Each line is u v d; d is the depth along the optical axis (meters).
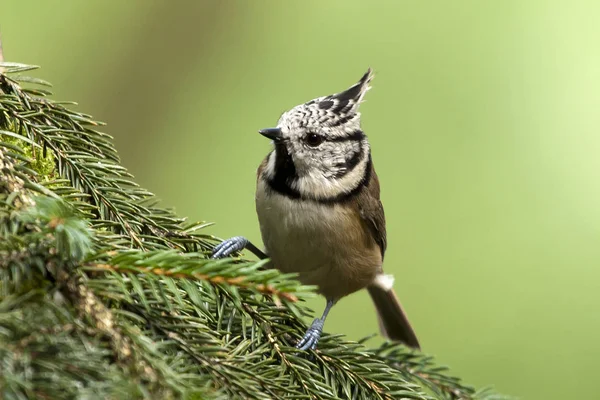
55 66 12.26
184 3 12.58
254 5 12.63
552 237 11.27
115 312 3.68
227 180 11.90
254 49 12.48
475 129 11.81
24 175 4.26
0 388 3.01
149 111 12.50
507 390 10.58
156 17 12.62
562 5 12.25
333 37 12.28
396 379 5.75
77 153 5.47
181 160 12.20
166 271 4.10
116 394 3.26
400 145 11.76
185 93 12.54
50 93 5.65
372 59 12.10
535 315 10.90
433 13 12.27
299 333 5.93
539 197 11.42
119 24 12.55
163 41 12.61
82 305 3.61
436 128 11.83
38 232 3.66
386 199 11.52
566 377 10.56
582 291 10.95
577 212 11.38
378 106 11.90
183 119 12.44
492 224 11.42
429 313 11.03
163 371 3.52
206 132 12.25
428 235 11.41
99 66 12.46
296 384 5.21
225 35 12.62
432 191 11.62
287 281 4.13
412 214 11.51
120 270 3.97
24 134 5.41
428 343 10.88
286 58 12.34
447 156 11.72
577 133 11.69
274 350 5.27
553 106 11.80
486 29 12.22
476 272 11.19
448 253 11.31
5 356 3.14
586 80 11.91
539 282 11.08
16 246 3.65
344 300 11.24
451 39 12.17
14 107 5.41
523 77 11.99
